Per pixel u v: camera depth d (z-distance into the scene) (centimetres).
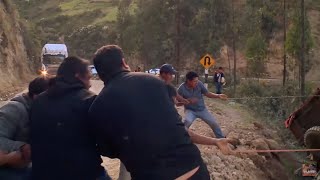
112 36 8125
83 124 414
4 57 3956
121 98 371
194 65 4459
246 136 1650
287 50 3206
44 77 511
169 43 4403
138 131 362
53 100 429
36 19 11038
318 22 6512
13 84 3797
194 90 1118
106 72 396
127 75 387
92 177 418
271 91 3112
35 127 428
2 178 488
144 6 4519
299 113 1460
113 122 369
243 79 3841
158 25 4441
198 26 4328
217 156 1167
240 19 3941
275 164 1428
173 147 364
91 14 10206
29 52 6175
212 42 4319
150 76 388
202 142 475
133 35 4953
